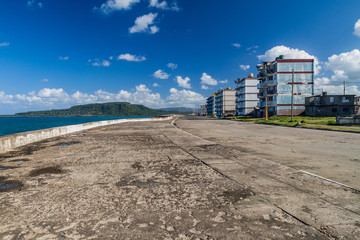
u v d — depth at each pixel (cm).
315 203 306
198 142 978
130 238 220
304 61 4834
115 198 322
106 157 633
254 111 6550
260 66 5431
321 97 4478
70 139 1114
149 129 1856
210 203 305
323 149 784
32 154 689
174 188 366
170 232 231
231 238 220
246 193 343
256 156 648
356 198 324
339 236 225
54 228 238
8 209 285
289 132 1541
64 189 361
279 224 248
